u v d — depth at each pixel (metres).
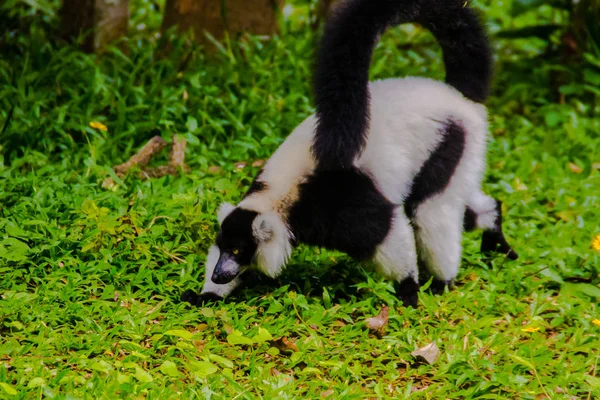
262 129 11.90
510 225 10.53
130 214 9.14
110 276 8.61
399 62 14.88
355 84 7.86
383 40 15.52
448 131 8.64
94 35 14.46
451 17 9.10
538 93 14.97
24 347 7.27
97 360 7.29
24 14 15.21
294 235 8.29
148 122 11.72
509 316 8.45
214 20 14.40
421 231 8.80
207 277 8.53
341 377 7.32
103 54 14.55
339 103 7.82
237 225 8.14
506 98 14.71
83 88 12.53
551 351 7.77
